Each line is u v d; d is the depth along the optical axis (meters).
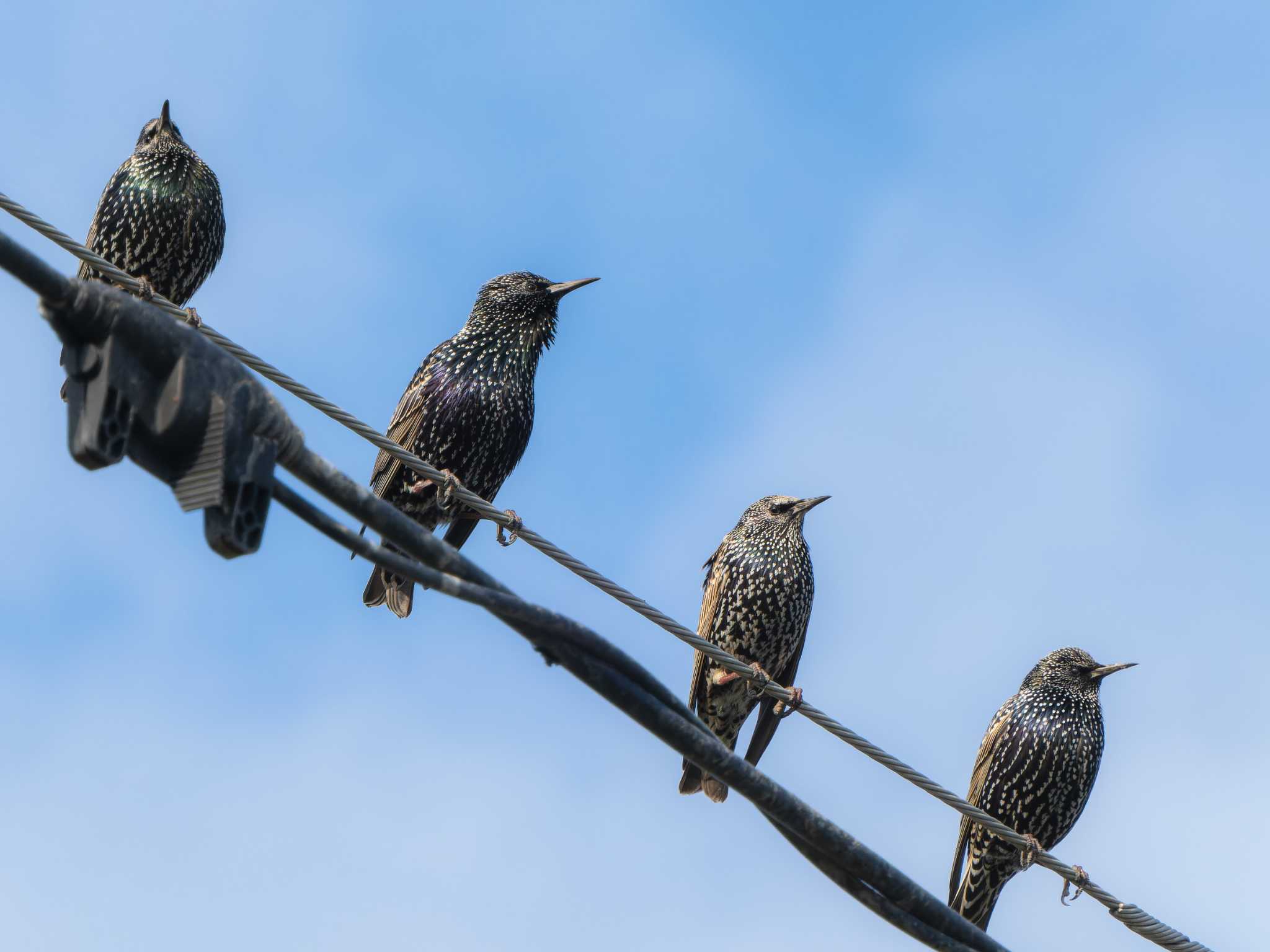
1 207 10.43
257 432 5.95
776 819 8.25
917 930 8.71
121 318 5.69
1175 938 12.10
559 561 11.05
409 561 6.54
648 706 7.63
